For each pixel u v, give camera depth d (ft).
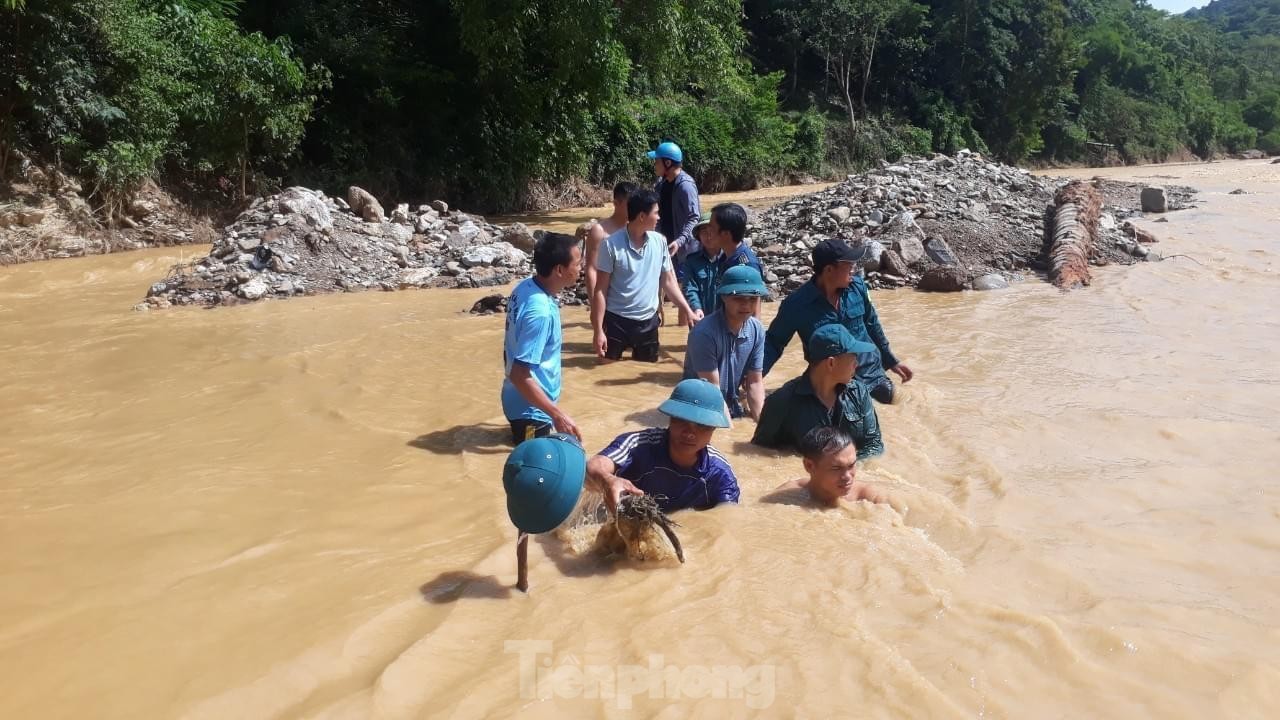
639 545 11.82
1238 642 9.91
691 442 13.25
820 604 10.76
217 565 11.84
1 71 49.62
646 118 103.91
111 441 17.44
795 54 150.92
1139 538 12.78
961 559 12.14
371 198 44.50
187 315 32.12
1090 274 37.99
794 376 23.09
